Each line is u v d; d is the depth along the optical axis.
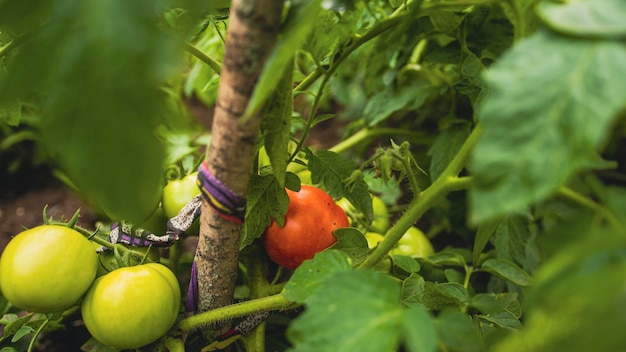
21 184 1.10
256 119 0.54
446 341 0.49
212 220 0.59
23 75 0.45
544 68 0.43
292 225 0.65
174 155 0.74
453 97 0.80
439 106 0.88
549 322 0.44
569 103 0.42
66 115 0.43
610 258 0.44
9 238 0.97
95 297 0.61
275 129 0.56
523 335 0.45
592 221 0.47
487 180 0.42
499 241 0.73
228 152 0.55
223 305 0.65
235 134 0.54
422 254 0.76
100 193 0.44
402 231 0.61
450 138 0.78
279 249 0.66
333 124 1.25
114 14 0.43
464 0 0.56
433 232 0.92
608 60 0.43
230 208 0.58
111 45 0.43
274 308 0.63
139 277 0.61
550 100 0.43
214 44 0.82
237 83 0.52
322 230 0.66
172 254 0.76
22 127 1.09
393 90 0.84
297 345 0.47
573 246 0.44
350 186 0.67
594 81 0.42
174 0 0.47
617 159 0.94
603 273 0.42
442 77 0.81
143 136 0.44
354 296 0.49
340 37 0.60
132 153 0.44
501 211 0.42
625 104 0.44
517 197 0.42
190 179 0.68
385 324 0.48
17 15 0.48
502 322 0.62
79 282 0.60
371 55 0.80
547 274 0.44
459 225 0.90
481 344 0.57
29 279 0.59
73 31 0.43
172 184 0.68
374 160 0.69
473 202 0.42
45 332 0.77
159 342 0.65
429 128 0.94
